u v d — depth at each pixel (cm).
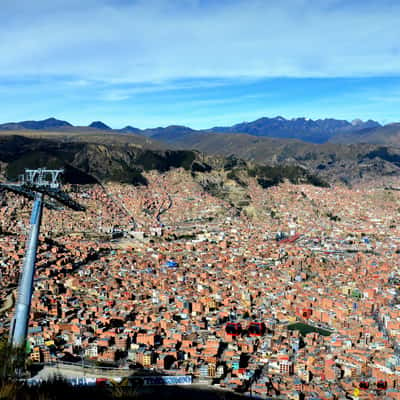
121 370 17562
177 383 16800
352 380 18062
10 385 6706
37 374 16275
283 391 17012
